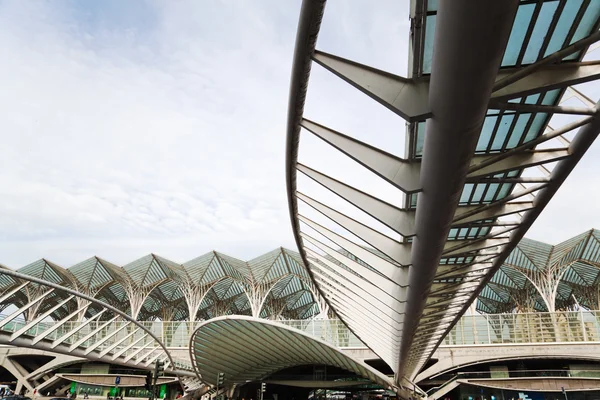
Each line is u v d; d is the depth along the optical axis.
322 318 53.06
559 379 39.50
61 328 51.47
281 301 68.31
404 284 13.55
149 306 76.25
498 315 45.28
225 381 43.28
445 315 19.48
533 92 6.64
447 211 7.92
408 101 6.45
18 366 54.81
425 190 7.50
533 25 6.72
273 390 59.69
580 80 6.60
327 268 21.19
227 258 55.22
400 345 20.31
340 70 6.72
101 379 52.09
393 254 12.33
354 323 26.44
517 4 4.04
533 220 11.69
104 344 51.41
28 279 19.95
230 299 70.12
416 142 9.88
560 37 7.37
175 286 66.69
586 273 54.88
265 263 55.00
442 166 6.55
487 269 15.48
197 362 36.97
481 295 72.81
